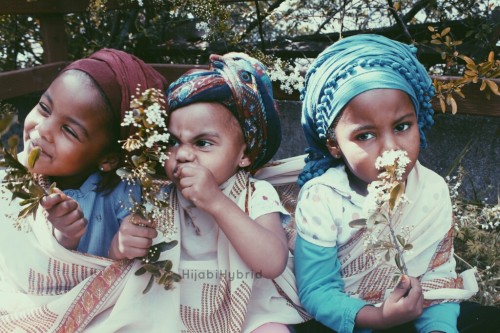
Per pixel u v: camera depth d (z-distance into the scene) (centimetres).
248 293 171
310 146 188
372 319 166
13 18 337
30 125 166
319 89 173
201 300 175
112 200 176
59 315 167
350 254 177
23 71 294
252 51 297
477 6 281
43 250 168
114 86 166
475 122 262
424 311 174
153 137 152
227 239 172
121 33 335
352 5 289
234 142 171
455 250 234
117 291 167
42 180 174
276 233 173
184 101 167
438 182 180
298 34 328
